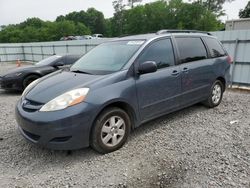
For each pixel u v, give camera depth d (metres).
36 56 24.28
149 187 2.74
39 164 3.28
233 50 8.39
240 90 8.10
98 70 3.81
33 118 3.11
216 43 5.56
